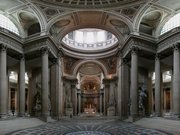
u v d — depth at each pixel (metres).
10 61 30.80
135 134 16.75
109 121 30.00
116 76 45.91
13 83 45.34
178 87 24.33
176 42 24.81
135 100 27.33
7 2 25.91
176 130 17.67
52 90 32.62
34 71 34.88
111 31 34.28
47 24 29.14
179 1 25.42
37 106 31.52
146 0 26.34
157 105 27.83
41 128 20.77
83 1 28.03
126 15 29.05
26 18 29.94
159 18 29.59
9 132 17.67
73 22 32.53
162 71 35.47
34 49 29.06
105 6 28.53
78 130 19.33
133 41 28.11
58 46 33.88
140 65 33.50
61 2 27.89
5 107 25.16
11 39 26.98
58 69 33.72
